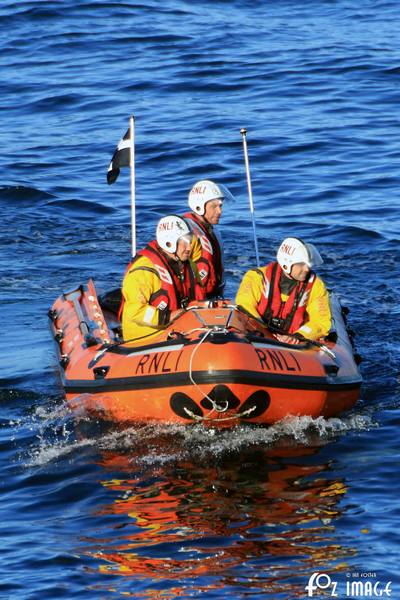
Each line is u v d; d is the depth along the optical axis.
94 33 81.56
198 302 30.83
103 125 62.91
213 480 26.56
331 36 81.06
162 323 31.27
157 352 29.44
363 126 61.31
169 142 59.44
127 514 24.75
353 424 30.12
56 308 37.22
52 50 78.06
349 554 22.50
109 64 74.50
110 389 29.66
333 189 52.78
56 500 25.67
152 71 72.44
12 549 23.22
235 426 29.55
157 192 53.31
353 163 56.12
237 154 57.62
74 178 55.50
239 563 22.27
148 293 31.34
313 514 24.44
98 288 38.25
